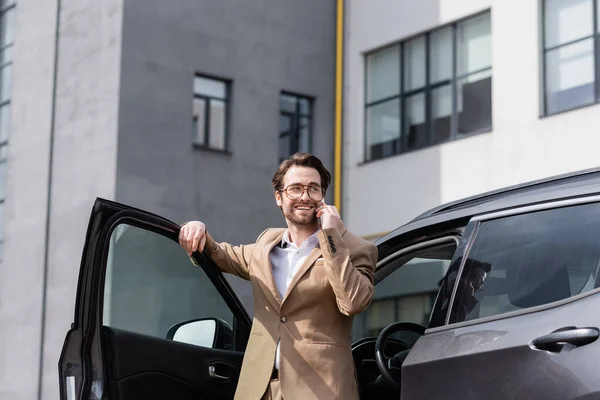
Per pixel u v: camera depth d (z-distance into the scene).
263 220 19.55
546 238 3.37
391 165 19.30
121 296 6.76
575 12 16.48
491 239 3.57
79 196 19.00
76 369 3.61
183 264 10.69
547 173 16.53
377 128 20.00
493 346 3.23
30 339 20.08
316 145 20.58
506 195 3.71
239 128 19.50
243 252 4.05
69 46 19.83
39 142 20.38
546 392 3.03
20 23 21.64
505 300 3.37
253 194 19.48
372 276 3.82
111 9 18.69
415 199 18.78
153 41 18.64
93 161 18.67
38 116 20.50
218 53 19.39
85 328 3.64
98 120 18.66
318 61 20.77
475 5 18.05
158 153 18.45
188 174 18.73
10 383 20.39
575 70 16.45
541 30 17.02
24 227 20.53
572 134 16.22
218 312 4.24
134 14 18.50
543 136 16.67
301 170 3.81
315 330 3.73
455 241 3.84
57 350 19.44
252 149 19.61
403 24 19.44
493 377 3.20
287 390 3.67
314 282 3.74
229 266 4.07
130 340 3.76
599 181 3.34
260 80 19.89
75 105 19.42
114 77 18.36
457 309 3.53
